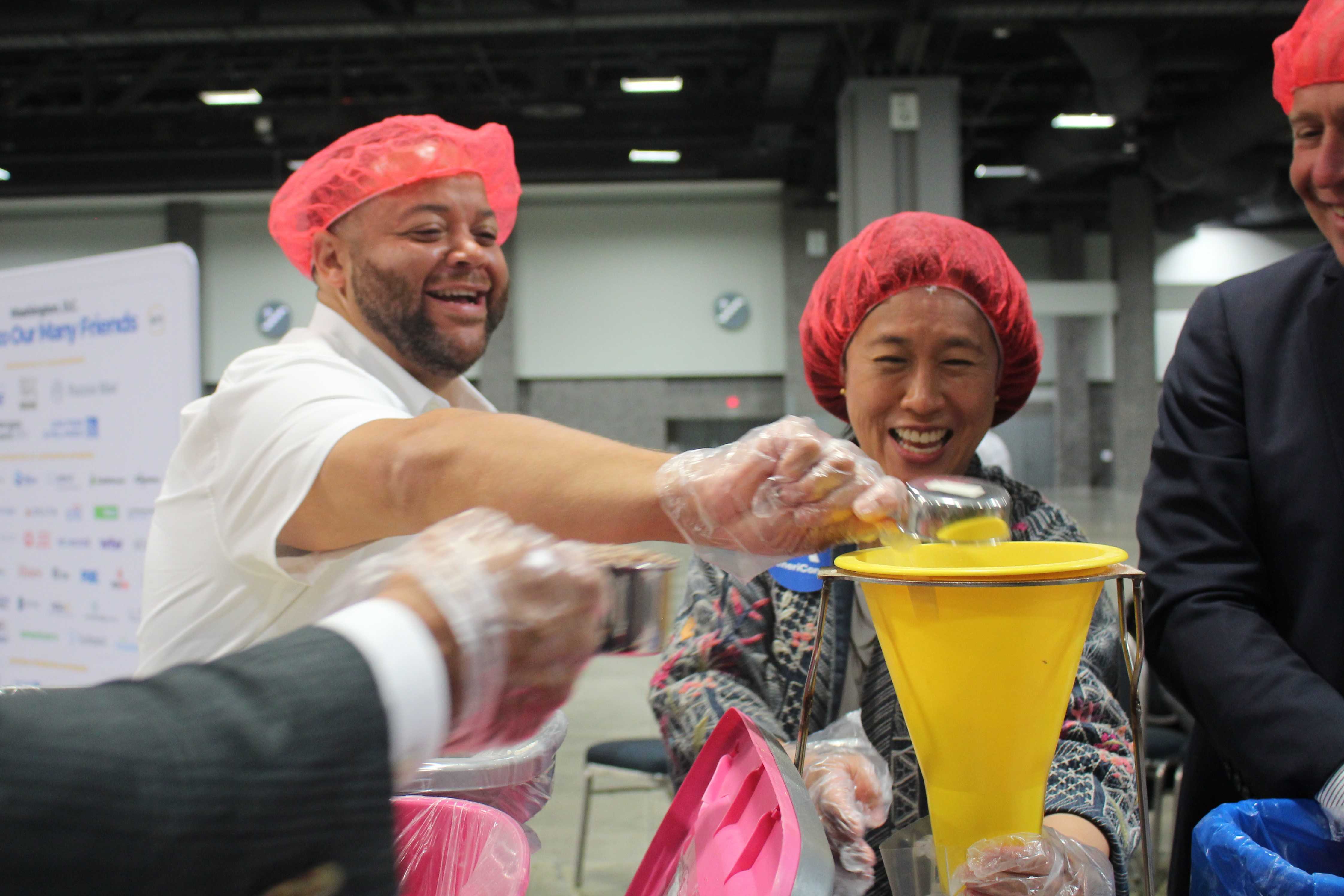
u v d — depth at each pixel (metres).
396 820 0.47
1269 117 9.48
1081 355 15.63
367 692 0.32
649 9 7.97
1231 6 7.62
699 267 12.84
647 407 12.91
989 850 0.54
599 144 11.62
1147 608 0.92
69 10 8.67
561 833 2.83
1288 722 0.75
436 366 1.10
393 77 11.09
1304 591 0.87
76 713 0.27
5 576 2.11
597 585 0.39
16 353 2.06
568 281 12.91
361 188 1.02
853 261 0.92
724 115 10.98
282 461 0.74
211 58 9.80
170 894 0.26
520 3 8.34
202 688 0.29
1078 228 14.68
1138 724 0.58
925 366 0.89
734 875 0.48
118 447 1.93
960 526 0.58
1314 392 0.88
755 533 0.50
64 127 11.35
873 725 0.85
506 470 0.58
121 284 1.91
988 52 10.12
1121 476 13.77
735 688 0.84
